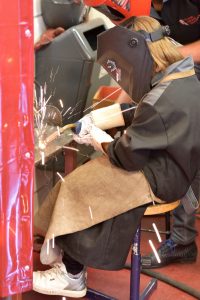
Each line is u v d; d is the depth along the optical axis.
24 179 1.19
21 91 1.13
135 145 1.77
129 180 1.92
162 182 1.88
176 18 2.50
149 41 1.87
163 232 2.89
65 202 1.98
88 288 2.37
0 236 1.20
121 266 1.96
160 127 1.78
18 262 1.23
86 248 1.93
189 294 2.45
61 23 2.90
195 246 2.70
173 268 2.66
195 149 1.84
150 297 2.41
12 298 1.28
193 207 2.14
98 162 1.99
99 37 1.90
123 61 1.86
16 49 1.10
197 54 2.34
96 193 1.96
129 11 2.01
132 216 1.93
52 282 2.18
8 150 1.16
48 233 1.96
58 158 2.89
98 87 3.20
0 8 1.06
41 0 2.86
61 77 2.89
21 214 1.21
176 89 1.82
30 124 1.16
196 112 1.83
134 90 1.91
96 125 2.16
